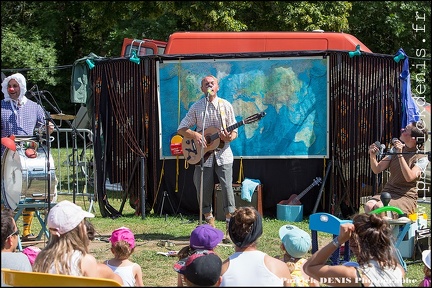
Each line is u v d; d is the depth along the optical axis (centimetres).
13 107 704
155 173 865
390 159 634
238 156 857
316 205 822
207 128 711
